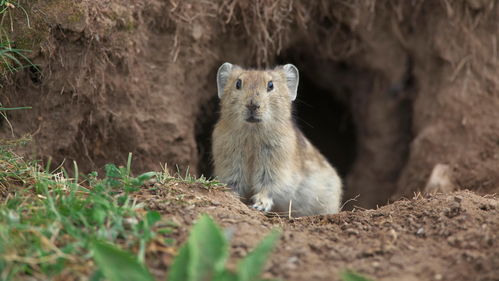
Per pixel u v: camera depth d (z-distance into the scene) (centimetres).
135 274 580
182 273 584
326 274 647
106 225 718
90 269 627
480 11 1470
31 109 1180
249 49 1507
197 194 920
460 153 1430
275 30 1484
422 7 1550
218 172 1219
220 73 1257
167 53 1368
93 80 1230
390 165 1736
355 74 1769
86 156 1283
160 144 1372
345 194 1819
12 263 621
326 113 1969
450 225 810
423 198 970
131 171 1343
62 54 1182
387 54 1636
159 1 1327
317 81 1819
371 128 1764
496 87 1447
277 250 713
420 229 818
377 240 784
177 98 1398
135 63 1315
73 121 1230
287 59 1702
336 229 848
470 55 1477
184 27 1374
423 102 1579
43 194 828
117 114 1301
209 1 1398
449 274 653
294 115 1456
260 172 1193
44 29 1138
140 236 685
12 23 1112
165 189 892
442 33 1512
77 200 765
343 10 1551
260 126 1164
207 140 1656
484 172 1382
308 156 1305
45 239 661
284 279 630
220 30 1453
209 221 609
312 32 1599
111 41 1242
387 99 1717
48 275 620
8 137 1150
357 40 1631
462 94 1473
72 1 1167
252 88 1131
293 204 1251
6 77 1119
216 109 1620
